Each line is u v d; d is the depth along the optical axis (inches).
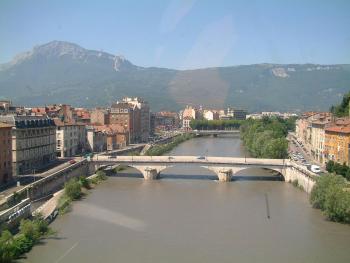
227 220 6156.5
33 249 4923.7
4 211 5428.2
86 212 6515.8
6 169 7445.9
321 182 6717.5
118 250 4928.6
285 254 4852.4
